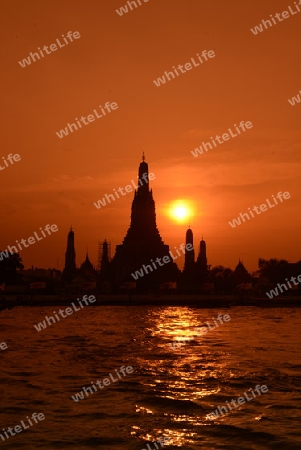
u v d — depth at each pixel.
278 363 40.44
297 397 28.84
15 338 58.69
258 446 20.84
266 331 67.19
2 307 112.12
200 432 22.66
